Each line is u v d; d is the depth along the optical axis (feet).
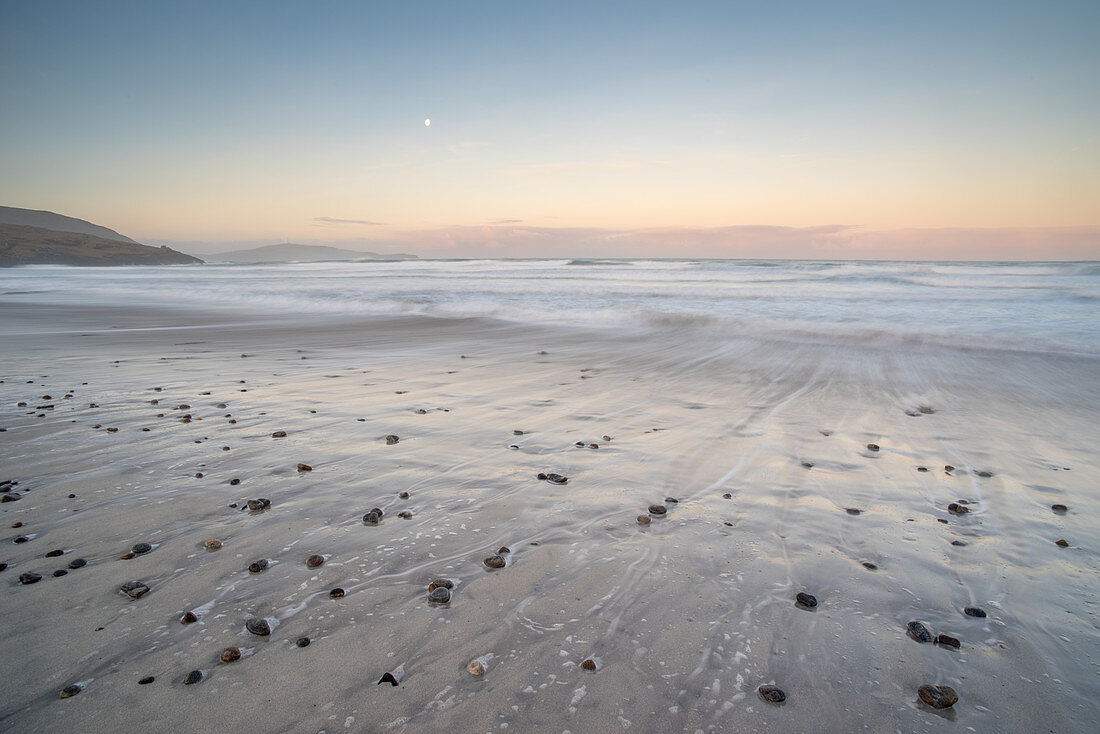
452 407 21.03
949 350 33.50
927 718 6.60
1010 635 8.12
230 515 11.74
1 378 25.62
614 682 7.11
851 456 15.99
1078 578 9.66
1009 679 7.23
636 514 12.03
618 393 23.67
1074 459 15.84
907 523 11.75
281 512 11.91
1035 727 6.46
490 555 10.22
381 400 22.02
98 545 10.41
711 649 7.75
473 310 57.77
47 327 45.85
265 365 29.58
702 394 23.63
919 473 14.69
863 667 7.45
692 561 10.09
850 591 9.21
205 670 7.21
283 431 17.53
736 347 35.78
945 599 9.00
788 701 6.84
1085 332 36.35
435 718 6.49
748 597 9.01
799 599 8.86
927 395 23.58
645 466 14.96
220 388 23.93
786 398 23.06
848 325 41.50
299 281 103.65
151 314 56.70
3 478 13.61
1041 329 37.65
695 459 15.56
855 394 23.76
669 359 31.89
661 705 6.76
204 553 10.16
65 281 119.24
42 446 15.98
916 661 7.57
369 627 8.13
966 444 17.19
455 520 11.62
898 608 8.77
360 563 9.90
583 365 30.12
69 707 6.55
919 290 66.74
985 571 9.88
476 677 7.15
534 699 6.81
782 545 10.73
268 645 7.71
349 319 52.60
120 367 28.58
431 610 8.54
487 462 15.10
